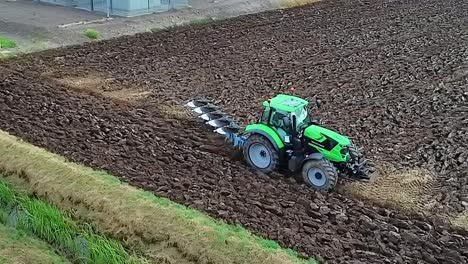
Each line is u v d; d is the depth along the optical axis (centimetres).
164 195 1421
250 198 1434
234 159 1666
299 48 2870
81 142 1714
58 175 1501
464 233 1347
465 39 3033
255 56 2722
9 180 1534
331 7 3869
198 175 1546
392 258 1229
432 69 2522
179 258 1245
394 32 3192
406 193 1501
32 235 1360
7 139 1672
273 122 1555
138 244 1295
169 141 1762
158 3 3503
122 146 1705
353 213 1398
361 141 1788
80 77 2378
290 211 1386
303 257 1211
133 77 2389
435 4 3922
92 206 1397
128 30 3153
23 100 2062
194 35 3108
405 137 1822
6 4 3734
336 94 2214
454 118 1973
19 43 2822
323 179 1475
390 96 2194
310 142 1523
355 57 2712
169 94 2191
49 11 3525
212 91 2233
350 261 1206
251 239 1256
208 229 1277
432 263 1225
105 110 2000
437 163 1652
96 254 1259
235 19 3494
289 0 3928
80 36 2986
